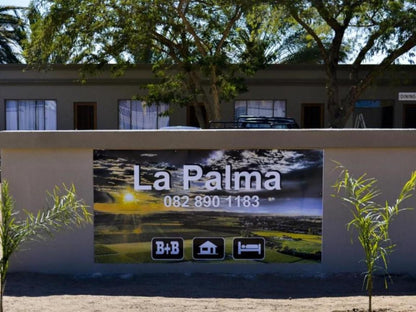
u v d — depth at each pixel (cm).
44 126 2441
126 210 702
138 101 2431
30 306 555
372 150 690
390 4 1914
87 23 2017
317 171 696
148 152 699
